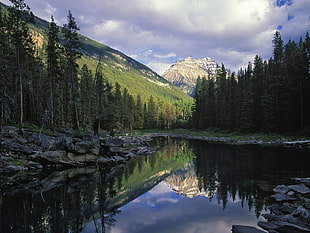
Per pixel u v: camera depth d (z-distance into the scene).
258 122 54.44
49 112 38.59
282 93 48.56
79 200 13.32
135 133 81.31
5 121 30.48
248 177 17.02
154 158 31.31
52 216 10.80
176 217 10.35
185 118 129.62
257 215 9.84
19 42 28.56
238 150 33.12
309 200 10.55
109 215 10.84
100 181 18.33
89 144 27.33
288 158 23.95
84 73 56.12
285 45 57.62
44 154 22.67
